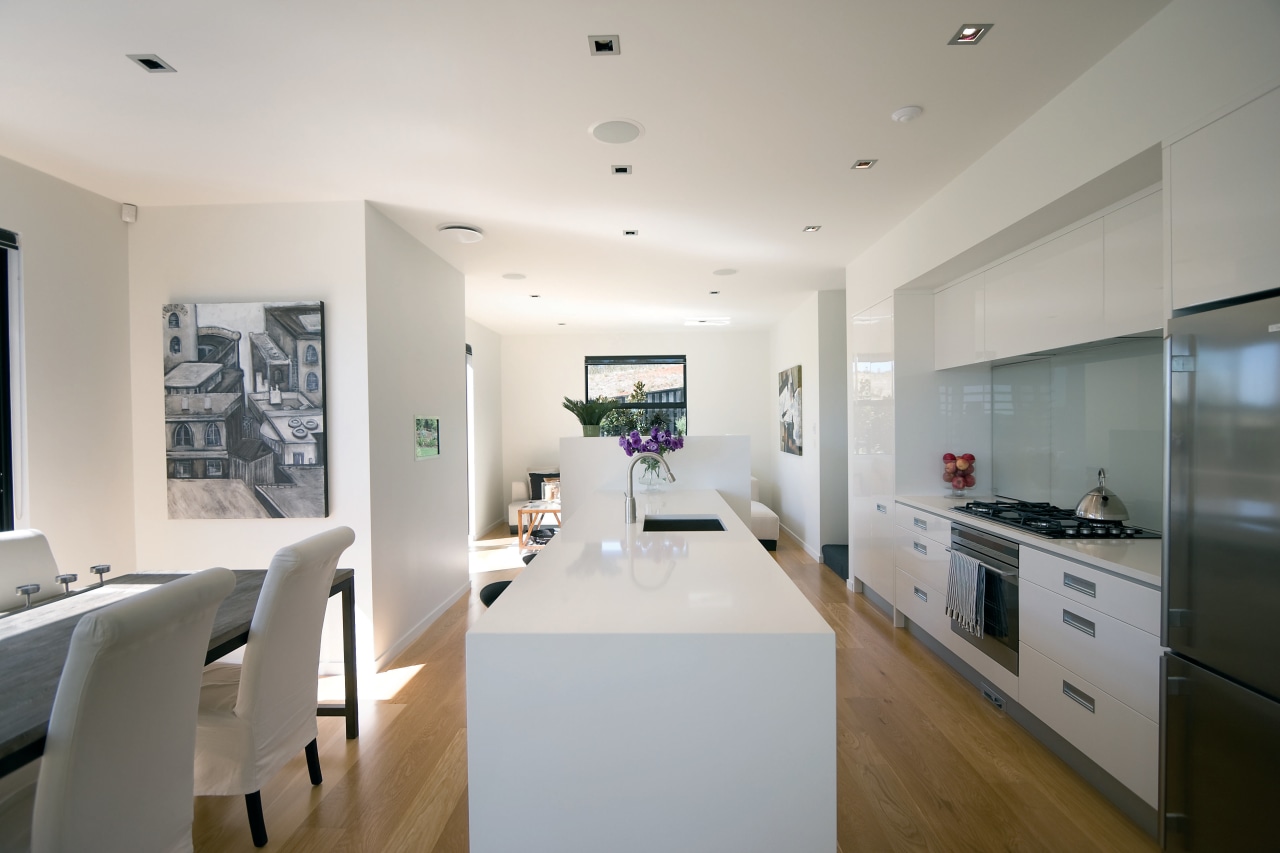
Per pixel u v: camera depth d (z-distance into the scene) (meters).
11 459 2.79
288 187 3.08
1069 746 2.32
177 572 2.61
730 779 1.44
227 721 1.90
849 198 3.31
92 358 3.11
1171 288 1.74
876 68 2.07
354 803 2.16
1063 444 3.15
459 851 1.90
